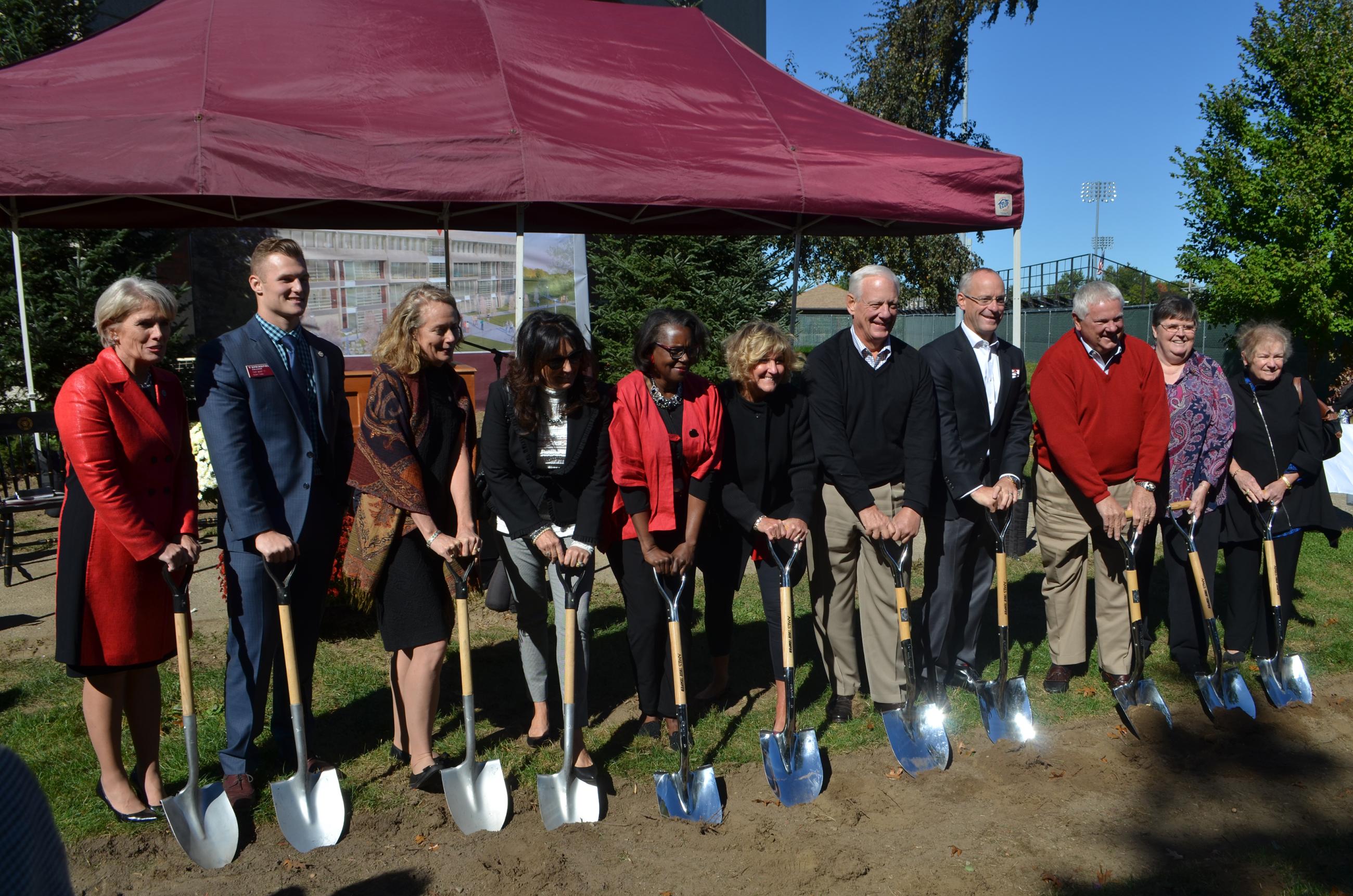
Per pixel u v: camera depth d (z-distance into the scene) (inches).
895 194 218.5
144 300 115.5
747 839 124.3
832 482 150.6
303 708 136.9
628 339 563.5
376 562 128.2
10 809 35.4
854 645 157.8
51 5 407.2
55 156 173.9
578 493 139.2
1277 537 179.6
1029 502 280.1
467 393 137.9
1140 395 160.1
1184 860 120.1
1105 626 169.2
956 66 940.0
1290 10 492.1
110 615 117.4
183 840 115.6
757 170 208.5
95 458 112.9
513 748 148.2
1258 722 160.1
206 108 181.5
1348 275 472.1
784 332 142.6
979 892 113.3
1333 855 121.3
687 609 154.2
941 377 157.9
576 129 204.4
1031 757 147.6
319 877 115.3
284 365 129.6
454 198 190.4
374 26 219.9
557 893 112.3
